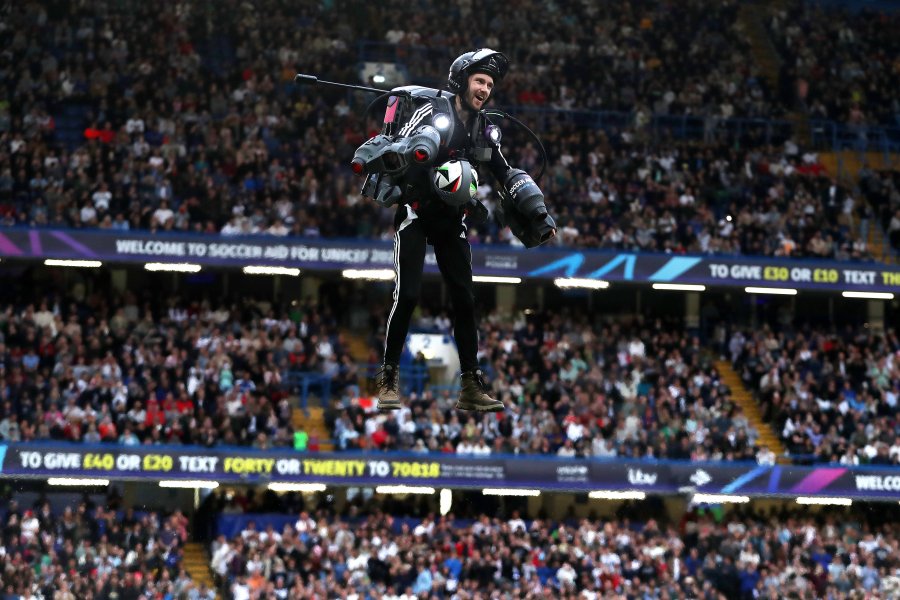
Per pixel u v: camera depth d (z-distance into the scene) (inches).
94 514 1747.0
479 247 2031.3
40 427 1766.7
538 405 1942.7
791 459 1984.5
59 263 1972.2
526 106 2369.6
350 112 2242.9
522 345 2065.7
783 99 2581.2
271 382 1913.1
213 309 2046.0
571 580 1731.1
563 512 2014.0
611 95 2455.7
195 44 2348.7
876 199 2377.0
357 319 2153.1
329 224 2053.4
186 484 1822.1
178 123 2150.6
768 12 2829.7
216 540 1722.4
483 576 1721.2
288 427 1852.9
